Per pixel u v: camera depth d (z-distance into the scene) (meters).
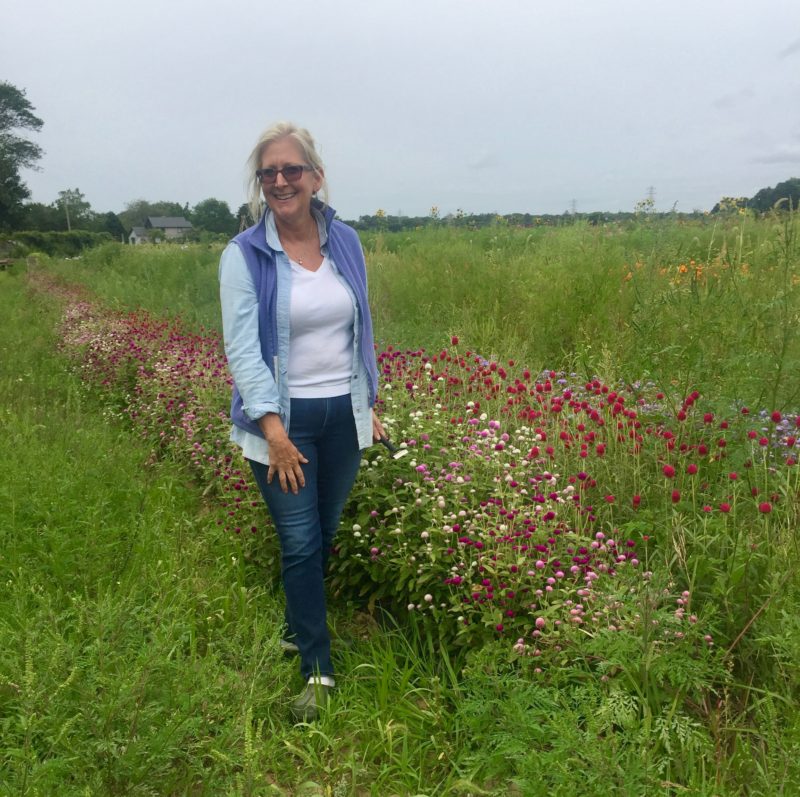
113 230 104.38
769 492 3.34
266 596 3.55
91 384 7.71
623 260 8.38
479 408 4.55
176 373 6.46
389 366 5.01
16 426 5.40
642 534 3.09
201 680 2.43
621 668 2.52
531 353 7.15
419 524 3.29
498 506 3.20
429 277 10.16
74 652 2.41
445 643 3.02
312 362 2.84
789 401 3.90
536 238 12.91
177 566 3.61
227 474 4.42
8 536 3.72
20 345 9.93
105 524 3.92
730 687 2.61
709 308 4.25
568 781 2.06
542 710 2.32
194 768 2.27
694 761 2.24
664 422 3.92
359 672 3.03
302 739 2.62
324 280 2.86
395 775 2.49
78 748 2.16
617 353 5.85
